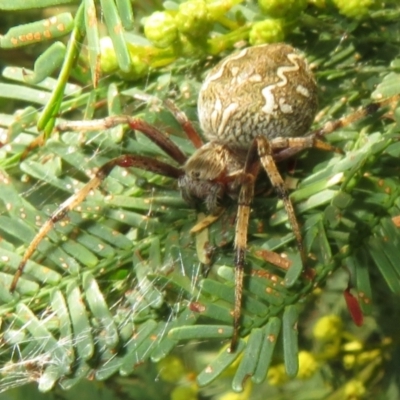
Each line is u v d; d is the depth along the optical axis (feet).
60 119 0.23
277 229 0.21
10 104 0.27
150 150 0.24
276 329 0.19
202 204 0.23
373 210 0.20
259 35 0.23
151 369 0.27
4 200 0.21
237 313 0.19
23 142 0.23
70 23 0.19
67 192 0.23
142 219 0.22
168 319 0.20
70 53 0.19
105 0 0.18
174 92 0.25
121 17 0.18
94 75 0.19
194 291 0.20
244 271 0.20
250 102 0.24
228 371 0.24
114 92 0.23
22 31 0.19
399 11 0.23
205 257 0.21
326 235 0.20
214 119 0.25
